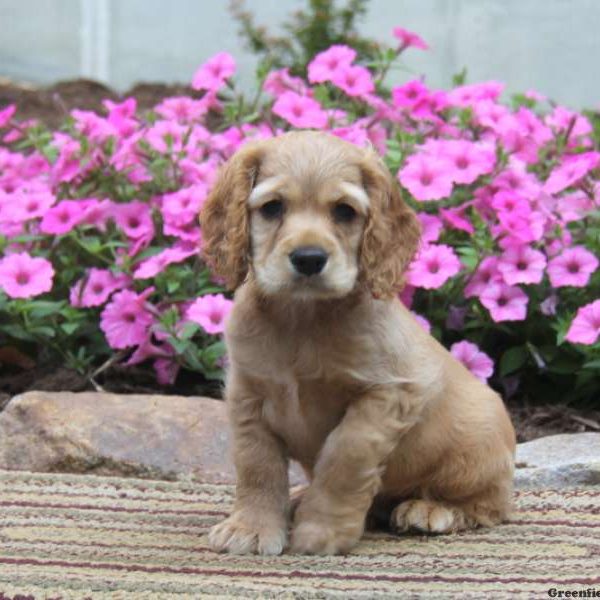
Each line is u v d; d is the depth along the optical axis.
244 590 4.31
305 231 4.76
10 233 7.82
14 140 9.43
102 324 7.29
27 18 15.66
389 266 5.03
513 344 7.72
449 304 7.59
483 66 13.95
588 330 6.88
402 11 14.19
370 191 5.01
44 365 7.70
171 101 8.67
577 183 7.68
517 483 6.11
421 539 5.22
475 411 5.38
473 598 4.24
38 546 4.90
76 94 12.58
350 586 4.41
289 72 11.37
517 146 8.11
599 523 5.41
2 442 6.41
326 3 11.95
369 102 8.67
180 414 6.50
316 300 4.88
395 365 5.00
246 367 5.04
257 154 5.02
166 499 5.73
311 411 5.08
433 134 8.39
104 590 4.29
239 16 12.59
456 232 7.80
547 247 7.59
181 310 7.43
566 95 13.63
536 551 4.96
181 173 8.00
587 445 6.56
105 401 6.61
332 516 4.96
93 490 5.83
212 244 5.13
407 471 5.35
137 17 15.05
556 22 13.67
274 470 5.10
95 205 7.70
